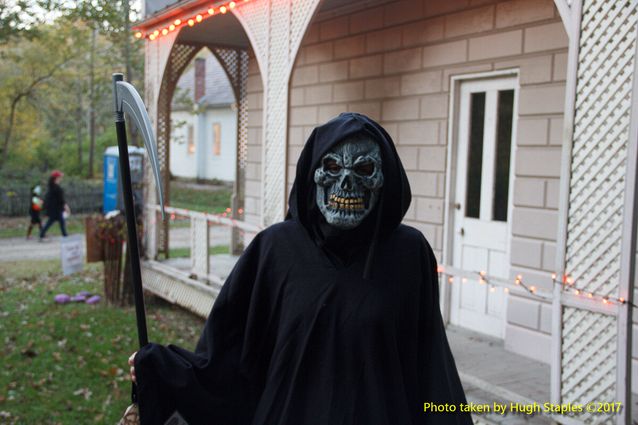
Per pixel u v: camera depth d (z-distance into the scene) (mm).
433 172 6625
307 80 8602
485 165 6176
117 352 6914
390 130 7195
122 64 16391
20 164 26203
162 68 9070
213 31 9508
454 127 6422
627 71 3283
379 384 2033
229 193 25719
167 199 9781
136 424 2180
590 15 3445
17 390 5727
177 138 18438
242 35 9805
